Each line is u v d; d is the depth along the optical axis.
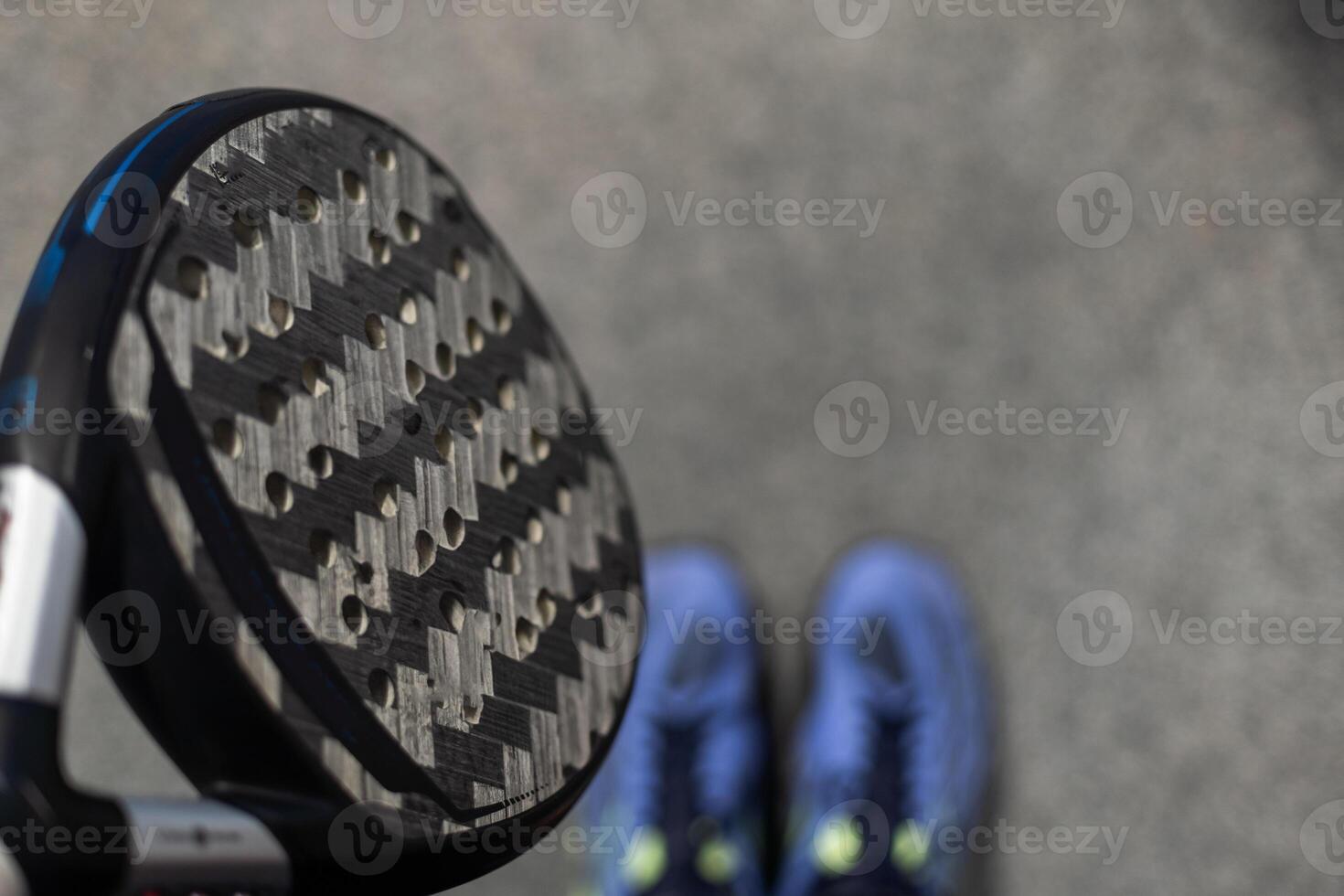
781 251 1.21
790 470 1.20
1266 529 1.15
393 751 0.38
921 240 1.21
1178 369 1.17
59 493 0.32
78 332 0.34
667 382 1.21
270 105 0.41
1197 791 1.13
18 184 1.10
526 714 0.43
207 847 0.32
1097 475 1.17
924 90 1.22
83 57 1.15
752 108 1.23
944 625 1.17
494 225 1.23
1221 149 1.19
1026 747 1.16
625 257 1.22
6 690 0.29
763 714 1.21
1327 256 1.17
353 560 0.38
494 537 0.43
